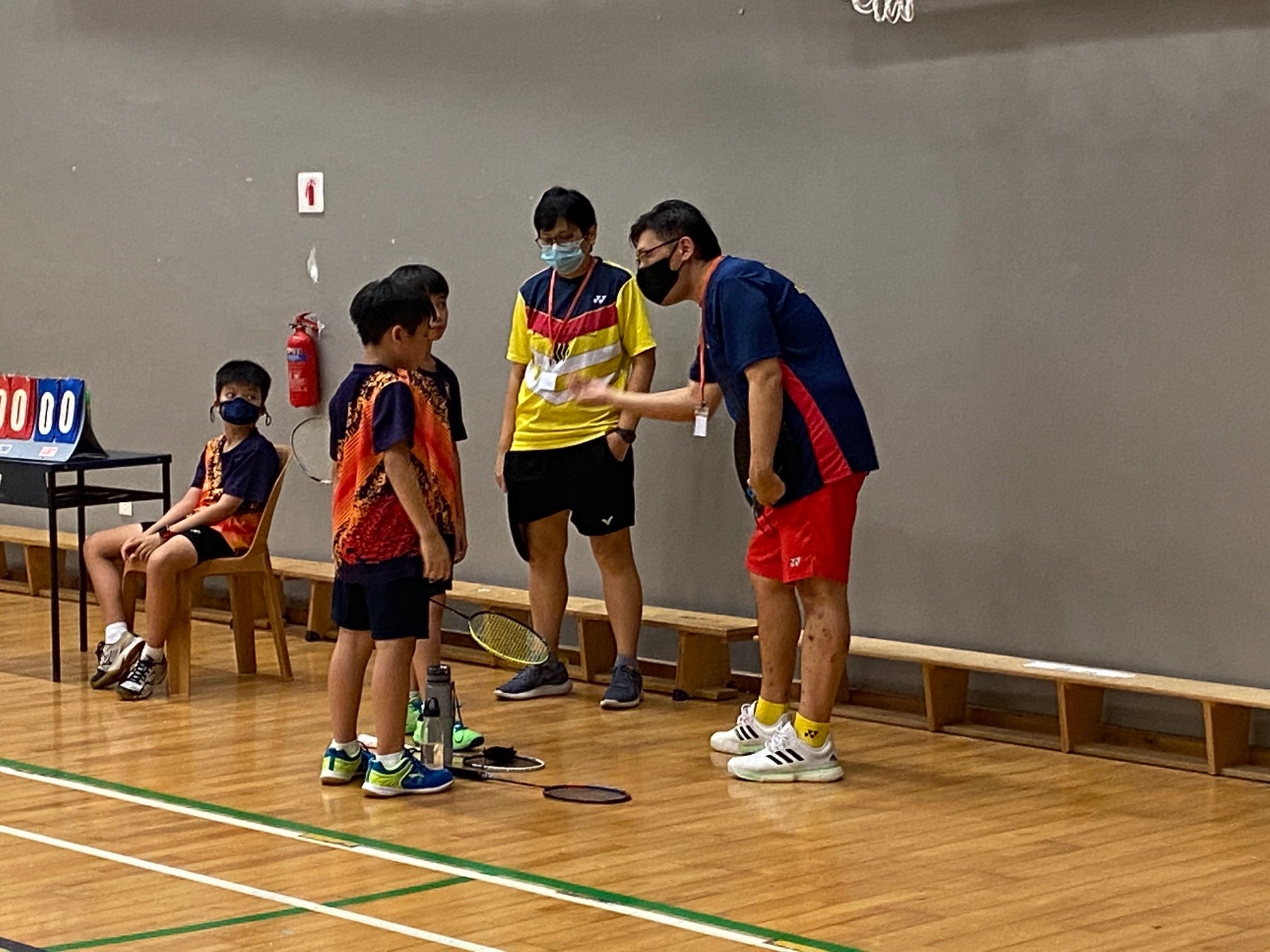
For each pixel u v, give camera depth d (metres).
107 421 9.46
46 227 9.64
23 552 9.73
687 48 7.18
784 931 4.11
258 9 8.64
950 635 6.64
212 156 8.88
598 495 6.73
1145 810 5.33
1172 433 6.07
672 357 7.28
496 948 3.96
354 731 5.48
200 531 6.92
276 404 8.71
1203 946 4.02
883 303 6.71
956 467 6.58
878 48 6.66
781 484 5.50
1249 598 5.94
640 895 4.39
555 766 5.82
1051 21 6.25
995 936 4.08
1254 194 5.85
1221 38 5.89
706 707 6.81
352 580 5.35
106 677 6.89
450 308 8.02
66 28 9.43
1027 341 6.38
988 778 5.73
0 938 4.02
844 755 6.05
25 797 5.31
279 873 4.55
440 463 5.42
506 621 5.49
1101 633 6.27
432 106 8.02
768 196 6.99
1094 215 6.19
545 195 6.77
